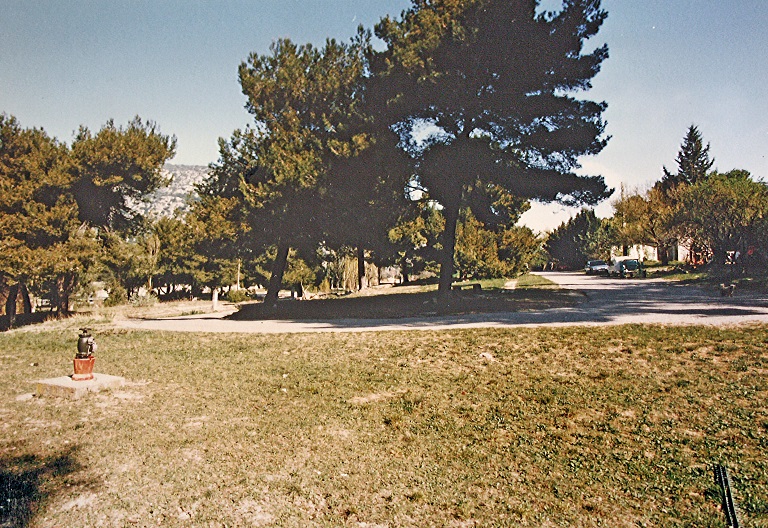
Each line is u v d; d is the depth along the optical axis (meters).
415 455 6.69
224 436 7.36
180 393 9.58
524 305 20.67
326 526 5.12
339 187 23.06
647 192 65.06
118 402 9.07
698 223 34.78
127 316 31.05
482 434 7.27
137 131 32.50
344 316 21.00
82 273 35.19
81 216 32.12
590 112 21.16
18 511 5.35
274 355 12.54
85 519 5.21
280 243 26.38
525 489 5.81
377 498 5.66
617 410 7.75
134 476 6.16
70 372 11.80
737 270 31.17
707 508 5.26
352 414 8.16
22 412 8.59
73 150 30.31
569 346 11.05
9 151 28.80
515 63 19.95
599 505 5.45
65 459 6.64
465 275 46.25
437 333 13.51
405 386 9.45
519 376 9.55
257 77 26.45
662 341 10.88
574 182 21.55
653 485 5.77
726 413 7.33
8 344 16.53
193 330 18.27
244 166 27.39
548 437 7.08
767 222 30.11
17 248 26.91
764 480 5.64
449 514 5.34
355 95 24.28
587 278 46.94
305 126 26.44
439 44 20.84
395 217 24.78
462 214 44.03
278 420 7.98
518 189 21.94
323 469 6.33
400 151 22.25
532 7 20.75
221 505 5.50
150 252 50.12
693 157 72.75
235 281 58.41
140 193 34.03
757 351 9.67
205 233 28.34
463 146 21.23
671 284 31.30
